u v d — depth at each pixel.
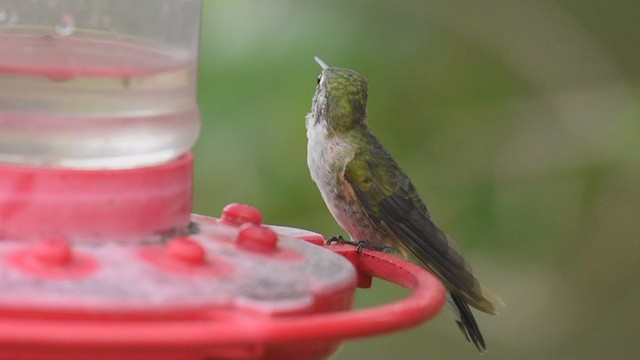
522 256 11.35
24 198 5.33
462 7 11.29
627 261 12.04
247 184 10.16
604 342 12.49
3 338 4.25
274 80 10.08
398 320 4.86
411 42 10.98
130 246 5.35
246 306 4.77
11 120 5.44
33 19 5.94
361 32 10.59
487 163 11.13
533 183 11.35
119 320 4.61
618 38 12.32
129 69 5.65
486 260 11.10
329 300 5.23
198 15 6.21
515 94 11.48
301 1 10.25
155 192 5.60
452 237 11.01
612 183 11.58
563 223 11.46
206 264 5.18
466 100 11.26
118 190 5.46
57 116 5.49
